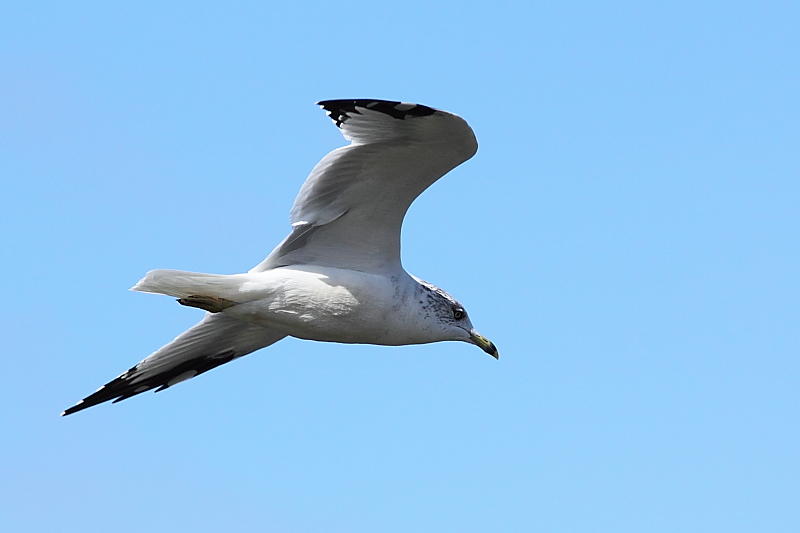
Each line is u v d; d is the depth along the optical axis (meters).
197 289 14.65
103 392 17.08
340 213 14.90
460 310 16.05
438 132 13.77
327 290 14.92
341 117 13.94
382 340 15.55
